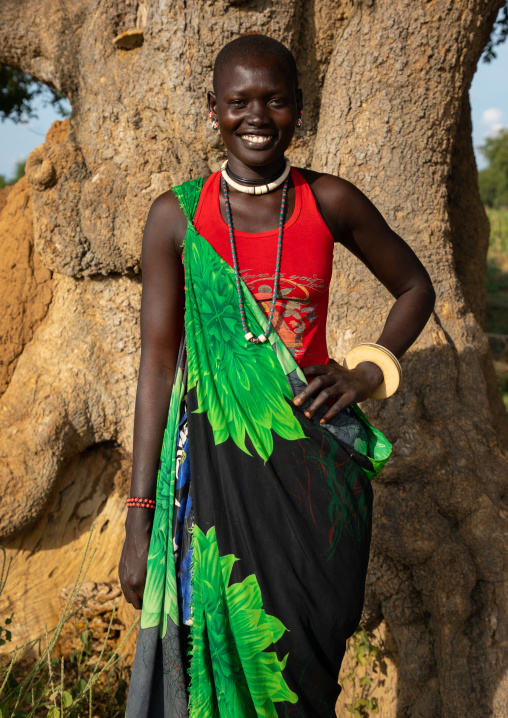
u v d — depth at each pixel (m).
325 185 2.07
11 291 4.19
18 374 4.12
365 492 2.01
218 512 1.88
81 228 3.82
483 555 3.07
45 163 3.74
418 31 3.29
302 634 1.85
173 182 3.65
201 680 1.91
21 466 3.92
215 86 1.98
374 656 3.30
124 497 4.21
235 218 1.98
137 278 3.98
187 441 2.04
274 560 1.86
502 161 44.38
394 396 3.25
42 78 4.22
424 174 3.45
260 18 3.34
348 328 3.44
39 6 4.01
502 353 12.16
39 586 4.05
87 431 4.07
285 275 1.96
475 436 3.29
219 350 1.95
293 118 1.95
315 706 1.92
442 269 3.50
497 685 2.93
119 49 3.70
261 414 1.92
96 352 4.04
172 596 1.99
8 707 2.91
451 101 3.40
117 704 3.32
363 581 1.96
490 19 3.60
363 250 2.18
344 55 3.43
